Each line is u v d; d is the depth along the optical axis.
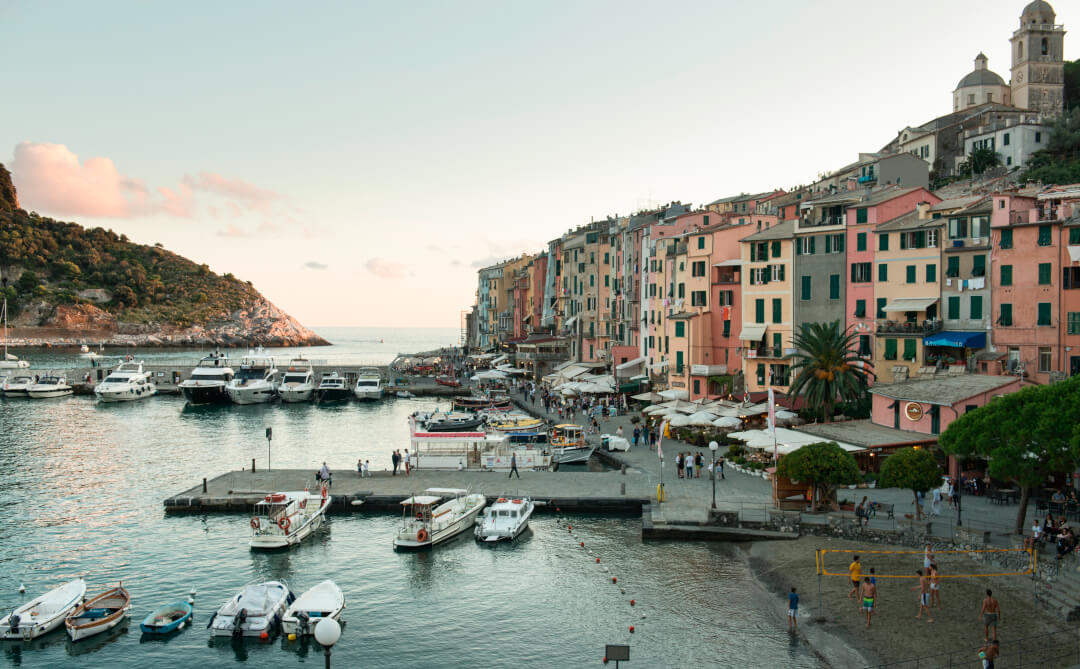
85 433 99.50
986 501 51.00
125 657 35.38
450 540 51.22
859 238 75.88
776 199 120.62
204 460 80.50
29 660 35.03
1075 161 103.06
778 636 35.31
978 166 116.56
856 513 47.12
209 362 147.75
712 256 90.19
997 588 37.53
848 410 70.12
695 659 33.50
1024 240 63.41
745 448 68.12
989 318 65.88
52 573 45.44
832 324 70.62
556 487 60.22
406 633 37.34
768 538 48.16
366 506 57.88
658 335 103.12
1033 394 40.72
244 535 52.41
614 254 125.25
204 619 39.22
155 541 51.19
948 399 56.84
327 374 149.88
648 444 77.38
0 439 94.25
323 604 38.56
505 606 40.25
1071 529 40.03
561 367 126.31
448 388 146.25
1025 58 139.88
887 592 38.25
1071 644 31.00
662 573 43.81
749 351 83.75
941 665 30.33
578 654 34.69
